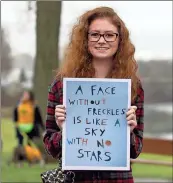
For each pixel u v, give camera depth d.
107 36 4.33
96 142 4.29
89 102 4.29
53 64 15.91
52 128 4.40
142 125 4.41
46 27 15.87
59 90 4.36
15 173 13.17
